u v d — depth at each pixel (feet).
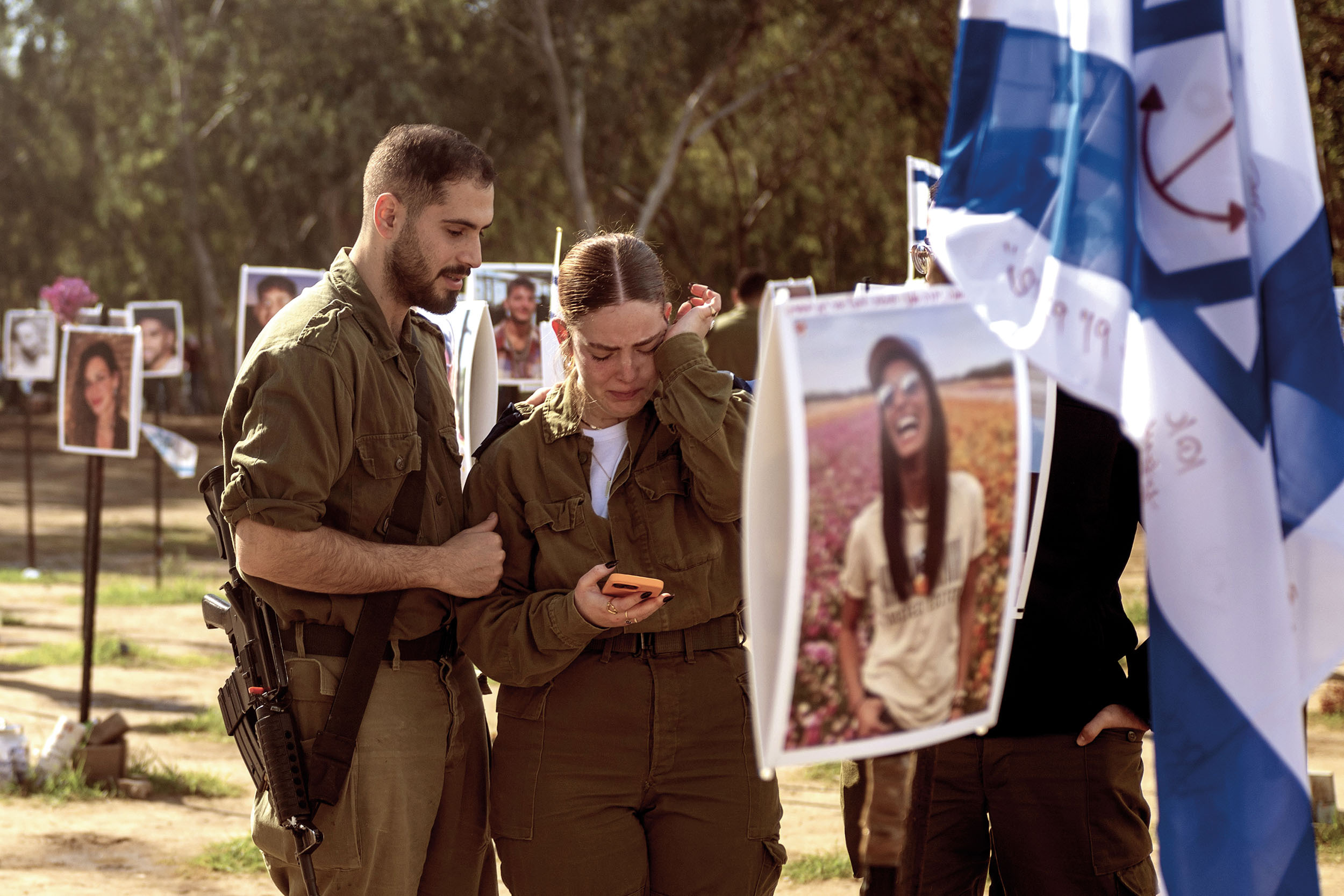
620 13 80.43
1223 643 5.42
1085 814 8.34
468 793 9.46
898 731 5.12
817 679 4.95
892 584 5.04
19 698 26.14
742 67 89.15
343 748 8.41
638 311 8.26
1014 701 8.35
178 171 100.53
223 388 121.49
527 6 79.05
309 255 95.40
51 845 16.96
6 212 110.93
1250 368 5.49
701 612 8.57
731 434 8.57
